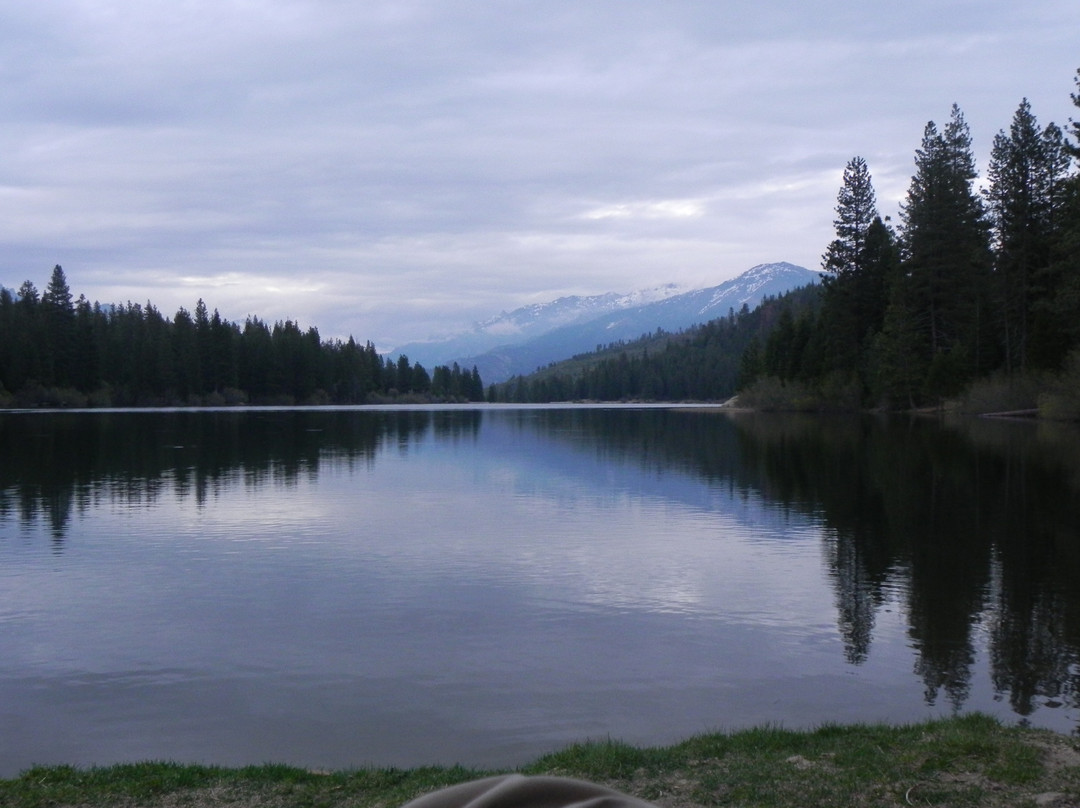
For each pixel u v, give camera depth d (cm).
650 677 966
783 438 4766
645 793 603
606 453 4062
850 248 7381
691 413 10281
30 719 849
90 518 2091
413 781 647
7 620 1192
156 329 12356
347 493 2588
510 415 10000
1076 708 870
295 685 941
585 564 1555
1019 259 5844
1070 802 575
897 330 6538
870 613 1221
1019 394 5922
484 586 1391
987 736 705
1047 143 5694
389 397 16962
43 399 10450
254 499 2439
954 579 1414
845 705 881
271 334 15388
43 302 10700
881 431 5003
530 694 912
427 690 924
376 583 1413
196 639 1105
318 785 644
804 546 1708
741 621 1186
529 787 303
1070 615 1201
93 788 634
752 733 737
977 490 2441
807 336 9081
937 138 6356
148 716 857
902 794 591
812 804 579
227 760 755
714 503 2319
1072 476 2683
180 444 4631
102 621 1190
